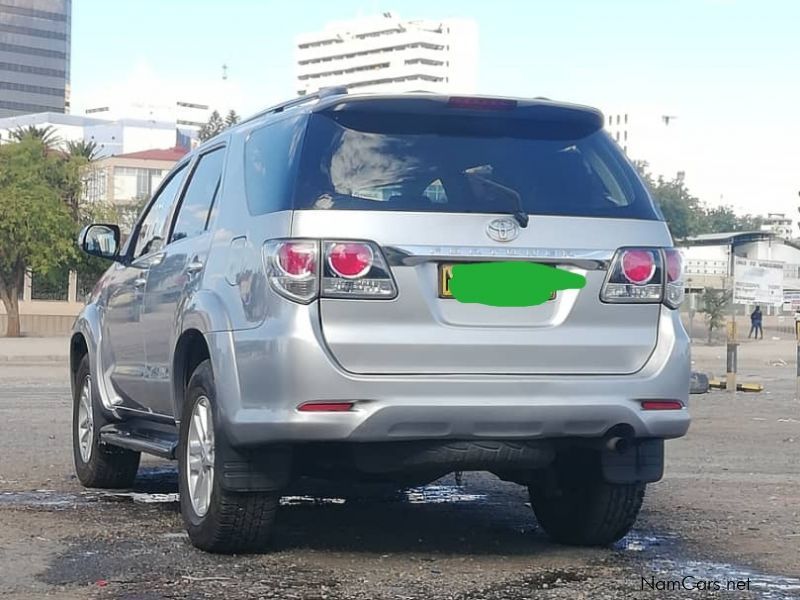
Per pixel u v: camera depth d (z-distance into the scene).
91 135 166.25
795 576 6.08
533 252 5.94
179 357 6.80
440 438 5.80
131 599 5.37
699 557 6.54
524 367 5.89
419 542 6.82
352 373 5.69
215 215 6.82
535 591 5.67
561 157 6.23
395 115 6.08
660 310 6.18
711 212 141.00
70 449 10.81
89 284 59.16
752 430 13.88
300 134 6.02
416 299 5.78
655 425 6.06
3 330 54.56
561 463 6.70
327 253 5.71
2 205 45.53
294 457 6.05
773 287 23.44
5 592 5.48
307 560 6.25
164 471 9.71
